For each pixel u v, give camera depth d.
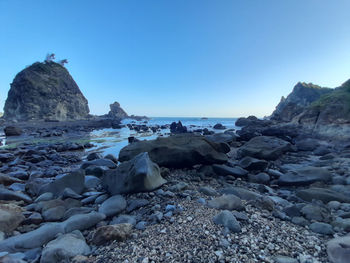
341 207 4.47
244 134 17.81
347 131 15.27
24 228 3.89
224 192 5.61
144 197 5.12
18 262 2.68
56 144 18.64
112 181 5.76
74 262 2.71
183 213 4.18
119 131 37.84
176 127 36.91
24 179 8.22
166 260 2.69
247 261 2.62
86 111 100.88
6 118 73.25
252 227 3.55
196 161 8.16
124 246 3.08
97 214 4.08
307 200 5.12
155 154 8.20
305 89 89.25
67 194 5.24
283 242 3.07
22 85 77.88
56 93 85.19
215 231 3.40
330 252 2.68
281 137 19.30
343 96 19.08
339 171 7.45
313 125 20.00
